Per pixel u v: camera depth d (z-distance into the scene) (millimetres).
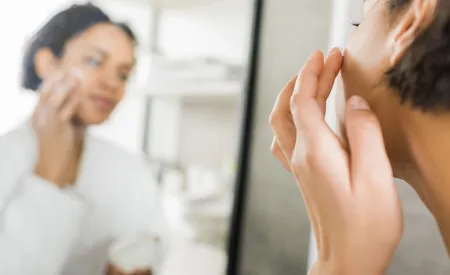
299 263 1147
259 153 1191
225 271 1177
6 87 1132
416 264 946
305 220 1148
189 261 1178
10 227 1115
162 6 1192
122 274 1167
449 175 658
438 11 632
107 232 1168
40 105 1145
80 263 1155
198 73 1191
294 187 1175
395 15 691
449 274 920
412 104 654
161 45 1192
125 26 1174
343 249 619
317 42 1139
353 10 980
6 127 1127
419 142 666
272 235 1186
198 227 1182
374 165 631
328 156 637
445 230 715
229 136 1187
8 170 1120
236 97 1188
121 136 1175
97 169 1168
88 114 1161
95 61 1159
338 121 763
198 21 1196
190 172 1185
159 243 1177
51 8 1151
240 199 1182
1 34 1134
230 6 1196
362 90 713
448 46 624
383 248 616
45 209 1136
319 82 751
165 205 1179
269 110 1197
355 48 746
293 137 775
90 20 1157
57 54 1151
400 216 626
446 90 626
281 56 1193
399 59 657
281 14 1203
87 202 1160
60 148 1147
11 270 1111
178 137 1185
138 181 1181
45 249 1133
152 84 1185
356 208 611
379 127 669
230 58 1193
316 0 1145
